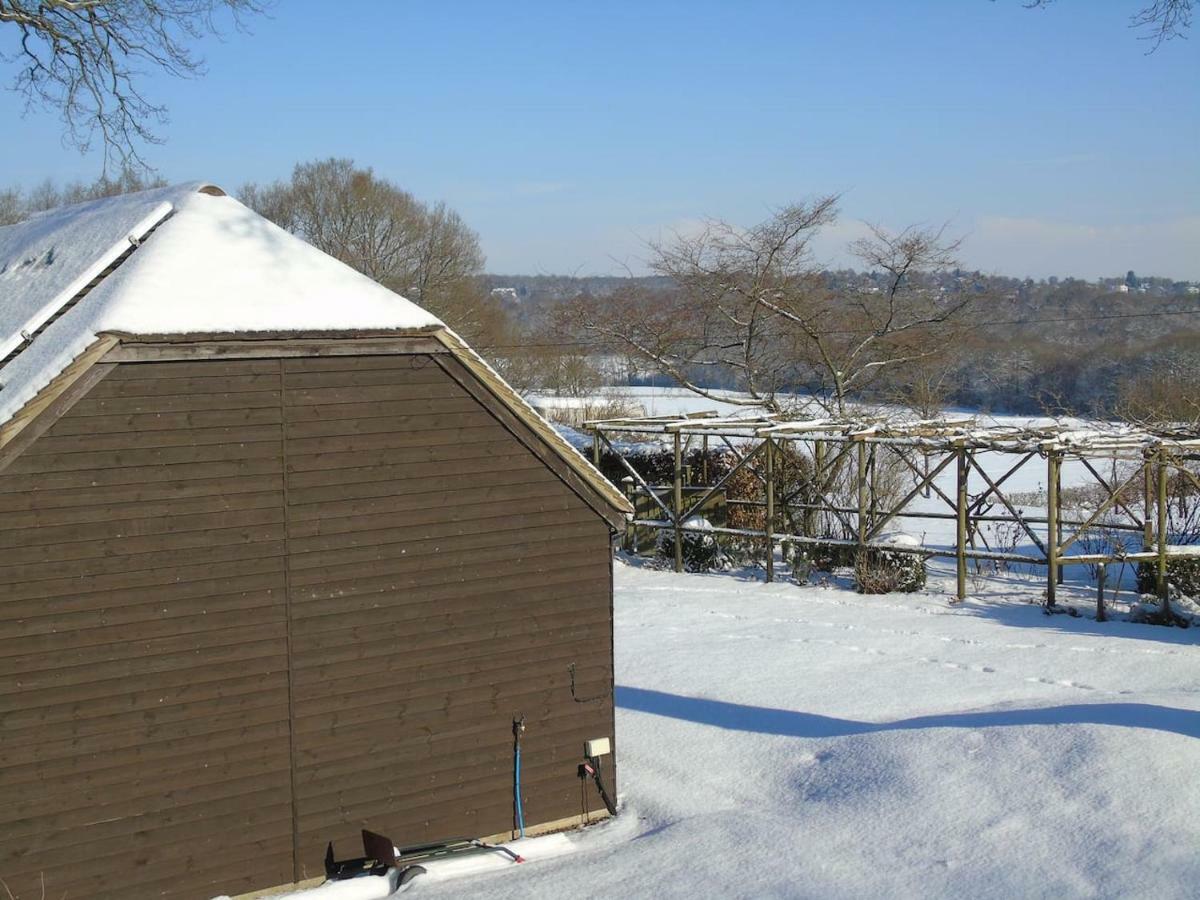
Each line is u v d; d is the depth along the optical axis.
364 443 10.01
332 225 56.69
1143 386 34.75
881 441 20.30
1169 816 9.02
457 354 10.27
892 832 9.60
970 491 34.16
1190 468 25.30
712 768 11.86
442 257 56.50
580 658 11.11
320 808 9.88
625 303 33.06
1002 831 9.27
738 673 15.01
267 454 9.59
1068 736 10.68
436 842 10.37
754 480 24.81
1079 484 35.28
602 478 10.95
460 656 10.51
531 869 9.81
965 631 17.09
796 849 9.55
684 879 9.21
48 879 8.74
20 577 8.62
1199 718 11.00
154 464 9.11
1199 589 18.94
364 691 10.06
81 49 18.48
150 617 9.12
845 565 22.30
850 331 31.94
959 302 31.61
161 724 9.18
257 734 9.59
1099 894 8.05
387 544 10.15
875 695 13.80
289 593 9.71
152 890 9.14
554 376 52.72
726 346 32.34
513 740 10.78
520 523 10.77
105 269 10.34
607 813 11.20
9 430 8.39
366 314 9.90
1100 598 17.78
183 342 9.10
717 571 22.72
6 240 14.73
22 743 8.65
